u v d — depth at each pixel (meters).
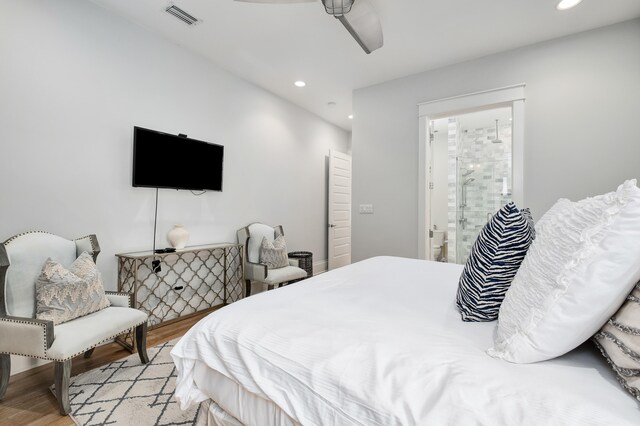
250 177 3.73
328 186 5.18
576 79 2.56
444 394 0.64
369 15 1.99
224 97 3.38
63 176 2.17
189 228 3.05
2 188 1.90
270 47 2.89
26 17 1.99
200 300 3.15
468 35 2.62
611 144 2.43
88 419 1.49
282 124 4.20
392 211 3.51
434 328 0.98
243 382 0.89
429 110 3.26
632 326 0.61
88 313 1.83
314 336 0.92
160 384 1.80
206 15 2.43
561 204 1.21
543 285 0.77
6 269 1.63
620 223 0.65
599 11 2.28
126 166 2.54
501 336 0.84
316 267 4.93
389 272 1.82
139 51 2.61
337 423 0.69
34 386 1.79
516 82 2.81
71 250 2.03
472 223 5.00
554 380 0.66
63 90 2.17
